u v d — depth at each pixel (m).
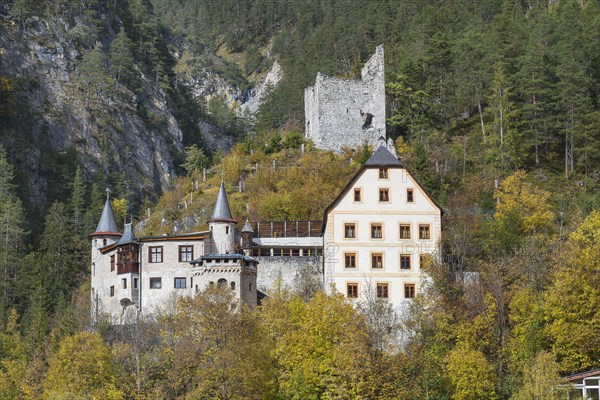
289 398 118.75
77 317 158.00
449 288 138.12
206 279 144.00
